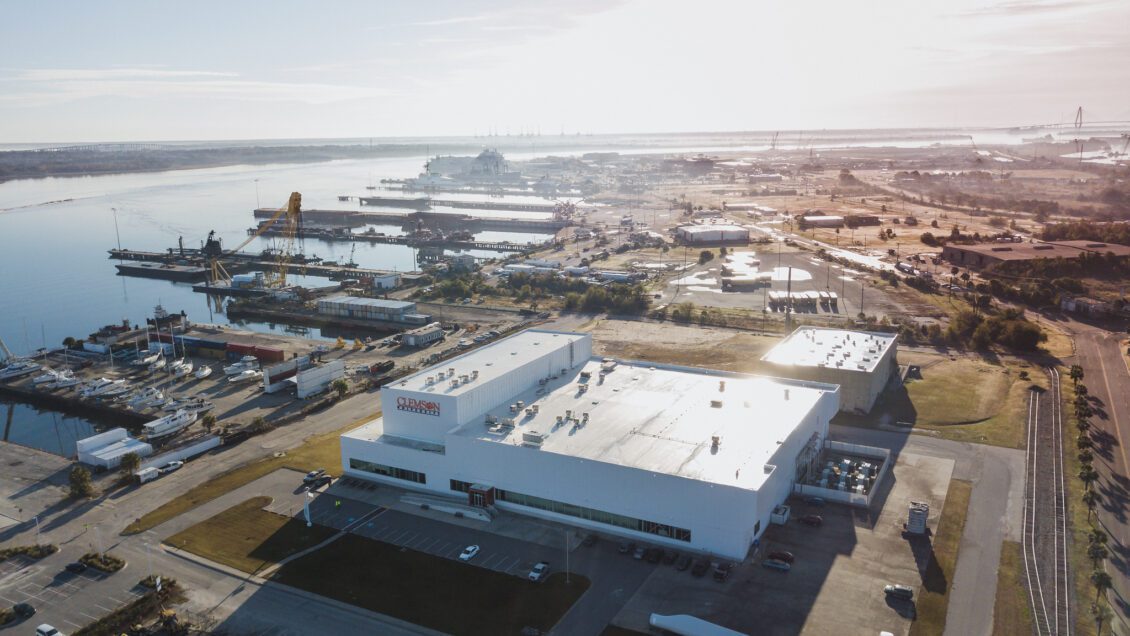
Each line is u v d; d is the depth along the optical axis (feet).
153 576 331.57
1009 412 509.76
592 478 362.12
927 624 289.33
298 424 518.37
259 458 460.55
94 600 317.22
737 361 639.76
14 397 609.83
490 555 344.28
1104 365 609.01
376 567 336.08
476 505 388.16
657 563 334.65
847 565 329.31
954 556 335.88
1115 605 301.63
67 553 355.15
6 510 400.26
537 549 349.00
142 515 391.24
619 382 492.13
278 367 590.96
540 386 485.15
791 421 413.59
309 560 343.05
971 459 437.58
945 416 505.25
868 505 382.01
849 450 447.01
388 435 437.58
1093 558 317.63
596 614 298.76
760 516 344.90
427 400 419.13
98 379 620.08
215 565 340.39
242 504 399.24
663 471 352.28
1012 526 361.71
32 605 313.94
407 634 289.74
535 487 378.73
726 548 336.08
